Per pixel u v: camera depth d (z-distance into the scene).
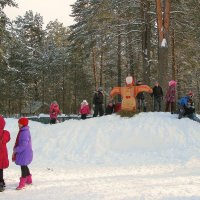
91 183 8.73
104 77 57.84
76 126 16.70
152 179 9.08
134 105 17.75
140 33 28.66
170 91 18.53
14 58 51.78
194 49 27.11
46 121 30.84
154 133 15.50
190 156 12.87
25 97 51.72
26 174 8.48
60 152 14.47
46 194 7.68
